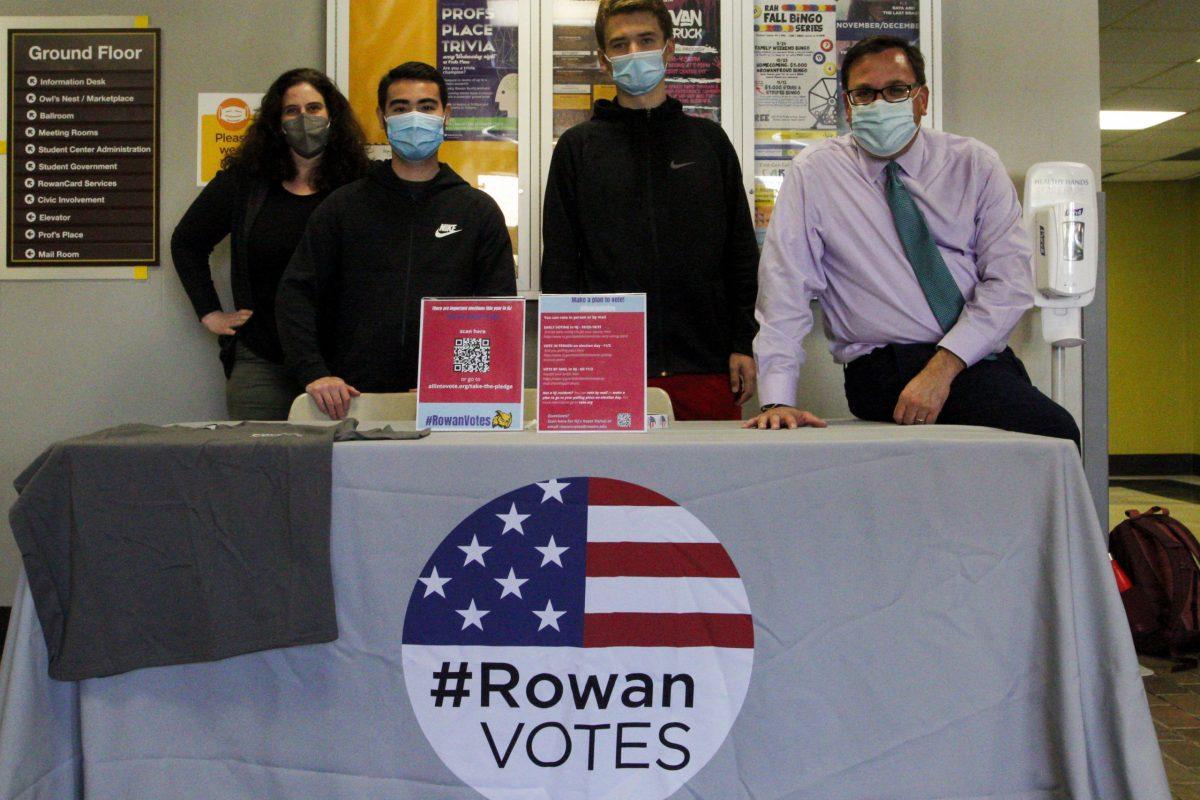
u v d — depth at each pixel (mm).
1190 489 6832
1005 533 1168
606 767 1163
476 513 1183
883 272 1807
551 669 1172
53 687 1172
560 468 1182
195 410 2850
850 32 2805
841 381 2920
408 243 2217
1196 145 6918
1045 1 2861
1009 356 1854
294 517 1159
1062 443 1171
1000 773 1162
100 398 2846
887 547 1167
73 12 2816
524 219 2785
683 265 2314
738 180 2432
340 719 1173
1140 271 8094
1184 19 4570
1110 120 6336
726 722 1163
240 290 2506
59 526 1163
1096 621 1144
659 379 2318
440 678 1173
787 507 1168
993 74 2865
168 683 1176
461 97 2771
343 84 2762
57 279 2828
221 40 2820
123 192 2820
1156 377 8078
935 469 1167
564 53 2766
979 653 1165
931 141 1864
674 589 1175
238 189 2520
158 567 1155
